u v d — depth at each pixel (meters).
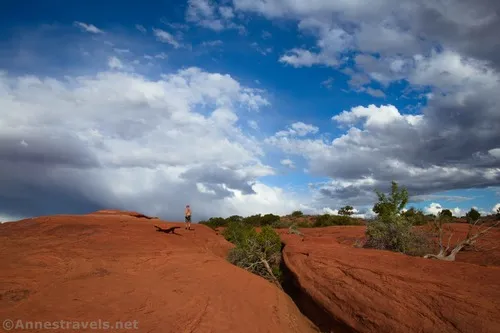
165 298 8.75
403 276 10.04
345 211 52.56
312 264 14.00
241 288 11.80
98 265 10.73
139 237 17.45
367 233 18.05
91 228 18.19
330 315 10.59
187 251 16.08
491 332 6.73
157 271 11.48
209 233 26.56
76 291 8.07
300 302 13.59
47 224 18.31
